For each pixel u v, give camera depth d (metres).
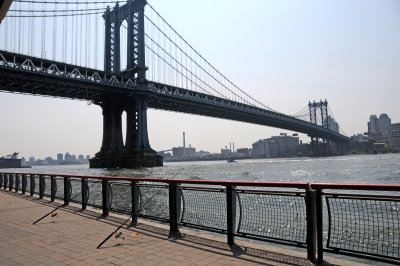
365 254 4.44
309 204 4.82
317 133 175.12
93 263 4.88
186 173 66.56
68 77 71.38
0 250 5.68
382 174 48.22
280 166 98.31
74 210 10.05
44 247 5.84
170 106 98.25
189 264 4.70
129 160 85.06
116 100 89.88
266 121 124.62
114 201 9.68
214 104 98.56
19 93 73.81
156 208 8.99
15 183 16.84
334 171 61.19
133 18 90.88
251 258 4.92
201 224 6.56
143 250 5.49
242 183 5.59
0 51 64.56
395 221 10.80
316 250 4.98
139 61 88.06
